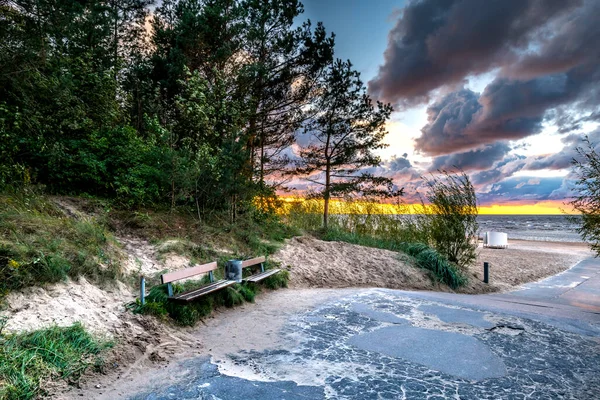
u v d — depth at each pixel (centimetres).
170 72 1170
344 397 358
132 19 1661
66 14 876
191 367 420
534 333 595
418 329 589
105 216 811
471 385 395
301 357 461
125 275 630
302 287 916
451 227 1295
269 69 1286
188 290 616
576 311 819
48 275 495
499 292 1119
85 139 926
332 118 1432
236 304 696
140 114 1287
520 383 405
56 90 820
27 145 793
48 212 697
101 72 1057
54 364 362
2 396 304
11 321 401
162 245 802
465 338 552
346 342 521
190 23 1180
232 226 1057
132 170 923
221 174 1041
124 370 397
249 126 1304
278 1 1286
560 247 2364
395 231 1445
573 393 385
